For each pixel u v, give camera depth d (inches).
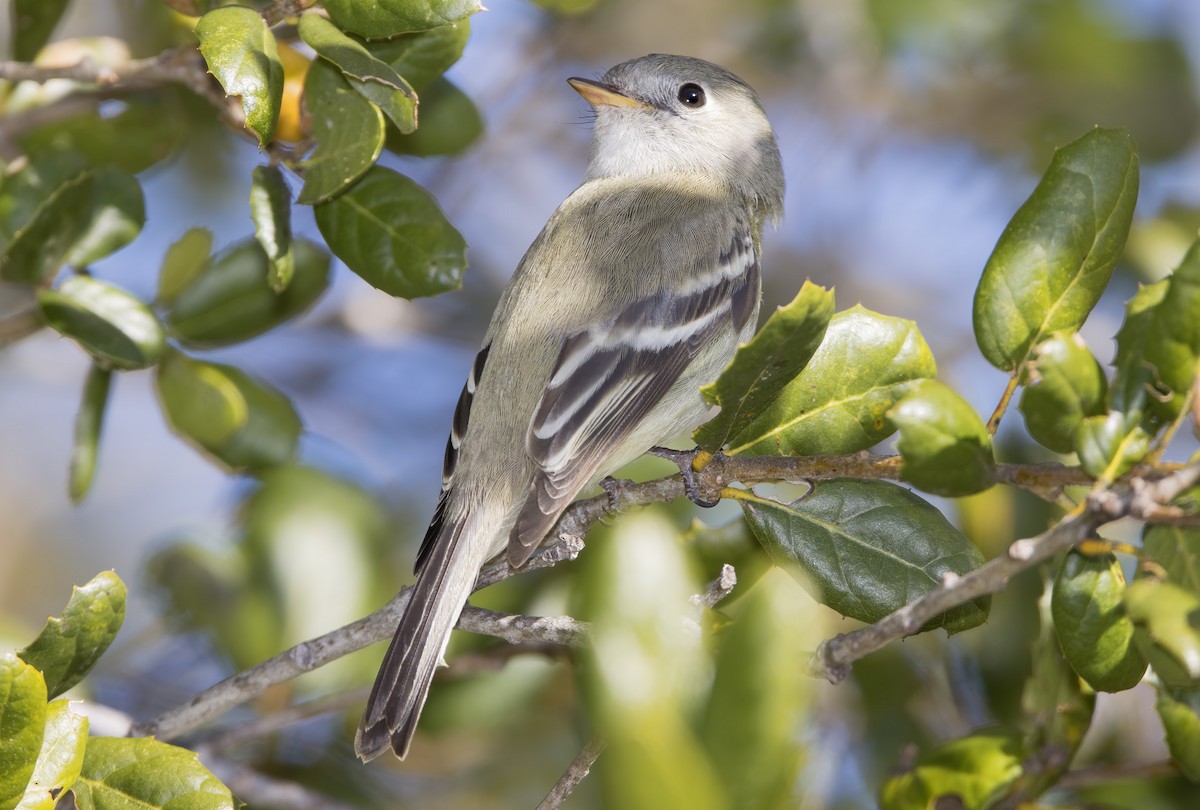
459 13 302.2
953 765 292.4
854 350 299.4
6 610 578.2
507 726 433.7
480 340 607.8
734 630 225.6
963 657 414.6
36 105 414.6
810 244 629.0
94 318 360.5
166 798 264.5
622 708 212.8
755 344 258.8
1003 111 569.0
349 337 595.5
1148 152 533.0
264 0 344.8
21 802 247.9
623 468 406.3
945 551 291.9
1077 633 260.5
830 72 588.1
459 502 357.4
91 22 510.0
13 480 593.9
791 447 302.5
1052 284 272.1
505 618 306.2
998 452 426.3
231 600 406.6
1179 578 257.3
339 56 293.6
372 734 299.3
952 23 503.8
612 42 597.6
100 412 374.9
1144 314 252.8
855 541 294.5
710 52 593.0
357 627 309.7
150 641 456.1
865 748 412.5
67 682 269.0
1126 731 388.2
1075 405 248.2
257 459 394.6
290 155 327.3
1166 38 526.3
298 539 401.7
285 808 386.9
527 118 609.3
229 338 390.9
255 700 397.1
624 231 391.9
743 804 220.1
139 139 424.8
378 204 347.3
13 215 384.5
